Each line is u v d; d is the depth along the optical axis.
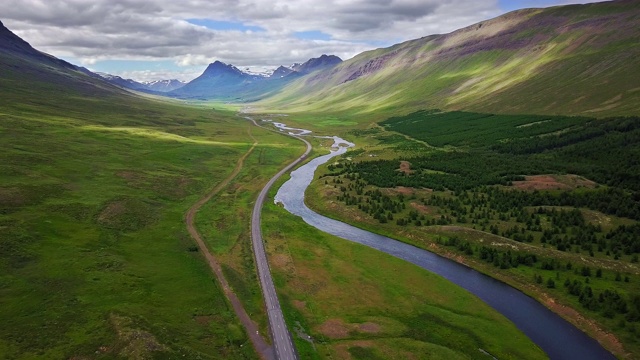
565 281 100.75
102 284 93.88
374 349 79.62
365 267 114.56
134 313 82.75
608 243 117.56
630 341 80.50
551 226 131.75
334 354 78.12
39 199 131.25
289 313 91.62
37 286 89.50
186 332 80.75
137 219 134.88
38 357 68.25
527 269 109.19
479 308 94.69
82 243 111.62
